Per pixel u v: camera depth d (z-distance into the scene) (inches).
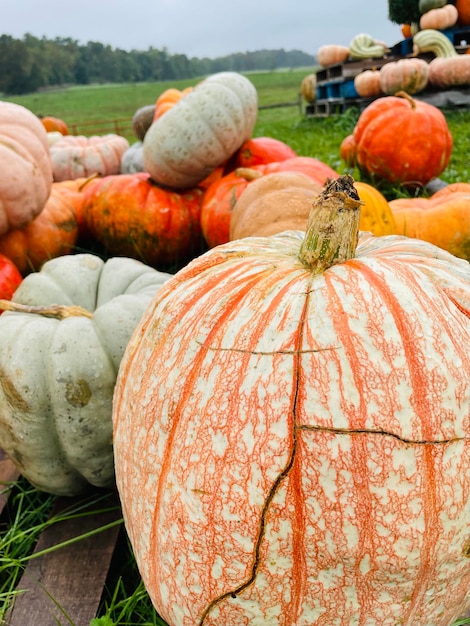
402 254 52.2
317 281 45.8
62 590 65.0
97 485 75.6
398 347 41.7
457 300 46.9
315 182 102.3
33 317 74.5
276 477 40.8
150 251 133.5
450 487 41.7
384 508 40.6
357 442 40.2
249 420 41.8
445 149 166.1
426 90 354.9
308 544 41.4
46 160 119.2
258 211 95.2
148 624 60.6
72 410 68.4
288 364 41.9
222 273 50.9
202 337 46.3
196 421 44.0
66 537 72.4
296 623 44.2
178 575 46.1
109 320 71.0
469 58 331.3
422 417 40.9
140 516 49.3
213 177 137.4
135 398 50.5
